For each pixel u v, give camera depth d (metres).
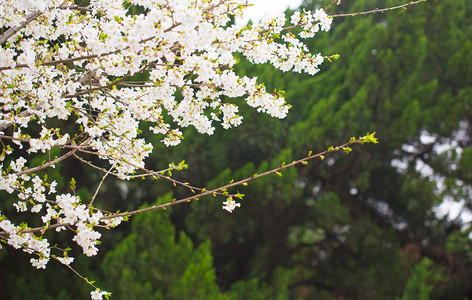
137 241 8.67
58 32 2.88
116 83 2.68
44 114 2.74
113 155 2.95
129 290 8.06
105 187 10.92
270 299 9.82
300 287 12.53
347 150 2.58
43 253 2.67
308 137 10.81
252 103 2.96
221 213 10.19
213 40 2.81
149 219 8.69
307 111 11.56
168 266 8.37
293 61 3.02
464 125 11.48
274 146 10.67
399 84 11.18
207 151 10.34
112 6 2.98
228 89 2.92
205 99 3.06
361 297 11.14
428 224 11.85
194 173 10.57
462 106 10.65
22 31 2.97
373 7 12.76
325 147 10.84
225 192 2.67
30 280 8.62
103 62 2.57
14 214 8.09
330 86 11.94
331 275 11.70
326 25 2.97
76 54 2.95
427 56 11.38
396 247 11.06
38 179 2.86
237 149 10.59
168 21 2.54
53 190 2.90
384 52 11.30
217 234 10.32
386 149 11.20
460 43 11.23
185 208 11.06
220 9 2.91
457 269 10.48
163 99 3.05
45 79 2.80
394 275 10.89
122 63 2.58
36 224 8.20
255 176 2.64
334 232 11.69
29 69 2.70
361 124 10.88
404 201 11.79
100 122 2.94
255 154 10.82
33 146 2.74
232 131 10.38
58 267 8.73
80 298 8.52
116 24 2.53
